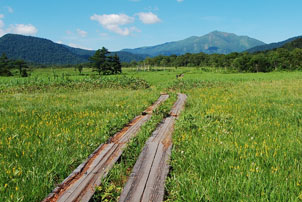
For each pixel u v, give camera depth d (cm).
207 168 452
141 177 417
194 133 710
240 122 843
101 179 408
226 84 2858
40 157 510
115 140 654
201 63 18675
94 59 10238
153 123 811
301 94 1661
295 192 365
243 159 480
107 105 1230
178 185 399
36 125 790
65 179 415
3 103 1308
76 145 599
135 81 2811
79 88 2425
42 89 2275
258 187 369
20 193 370
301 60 11244
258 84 2709
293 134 677
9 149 553
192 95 1794
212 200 347
